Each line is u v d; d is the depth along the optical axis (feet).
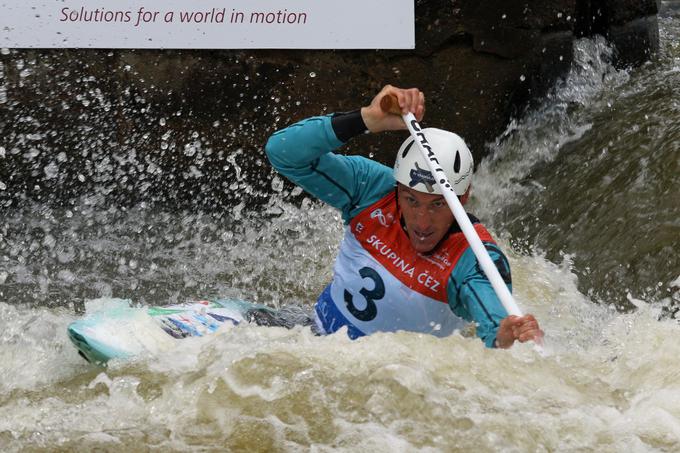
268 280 71.36
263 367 41.98
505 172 84.12
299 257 75.20
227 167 83.30
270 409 39.65
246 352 43.34
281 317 53.57
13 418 40.96
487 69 84.12
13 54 79.25
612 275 66.95
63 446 38.22
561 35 87.35
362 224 49.98
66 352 50.47
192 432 38.86
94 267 72.23
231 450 37.60
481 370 41.55
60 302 66.49
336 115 48.39
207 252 75.82
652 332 48.24
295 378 41.14
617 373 44.14
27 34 77.97
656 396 41.01
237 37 79.87
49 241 75.87
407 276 48.70
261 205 83.10
